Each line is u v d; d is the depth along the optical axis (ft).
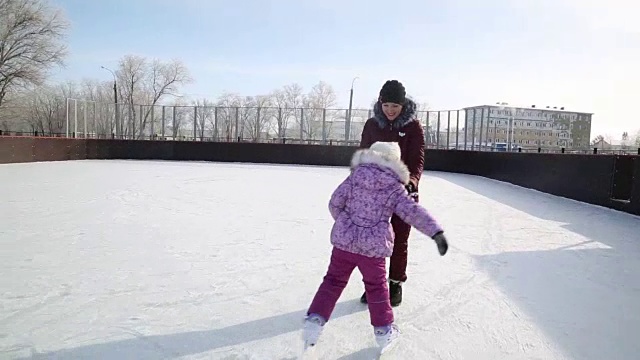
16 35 111.96
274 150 72.90
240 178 44.47
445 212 26.20
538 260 15.20
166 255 14.87
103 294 11.06
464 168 60.90
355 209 8.24
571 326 9.68
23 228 18.72
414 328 9.49
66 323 9.32
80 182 36.86
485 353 8.41
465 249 16.80
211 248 15.99
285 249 16.08
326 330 9.25
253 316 9.92
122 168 53.72
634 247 17.22
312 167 65.92
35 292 11.09
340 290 8.32
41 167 52.39
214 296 11.10
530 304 10.98
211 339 8.74
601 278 13.16
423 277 13.15
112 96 172.45
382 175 8.14
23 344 8.34
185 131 86.02
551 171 36.19
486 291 11.93
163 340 8.64
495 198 33.19
